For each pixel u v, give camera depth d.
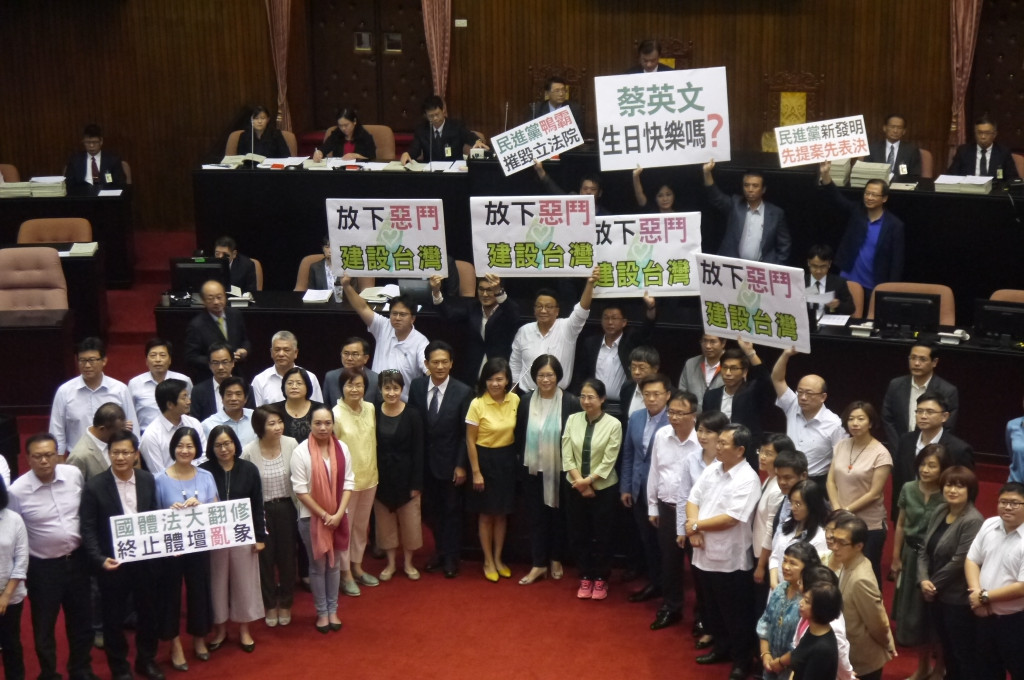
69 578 7.61
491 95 15.60
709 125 10.45
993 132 12.69
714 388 8.81
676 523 8.22
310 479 8.27
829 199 11.95
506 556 9.41
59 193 13.52
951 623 7.21
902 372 10.44
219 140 14.68
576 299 11.27
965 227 11.86
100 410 8.05
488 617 8.65
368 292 11.20
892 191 11.91
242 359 10.17
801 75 14.96
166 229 15.92
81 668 7.76
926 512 7.45
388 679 7.91
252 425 8.30
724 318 8.88
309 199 13.03
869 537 7.88
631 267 9.59
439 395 9.12
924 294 10.52
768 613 6.73
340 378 8.94
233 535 7.80
